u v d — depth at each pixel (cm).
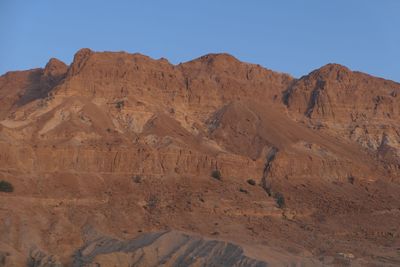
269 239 18650
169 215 18962
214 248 15800
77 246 16338
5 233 15762
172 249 16112
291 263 15600
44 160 19575
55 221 16962
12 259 14862
